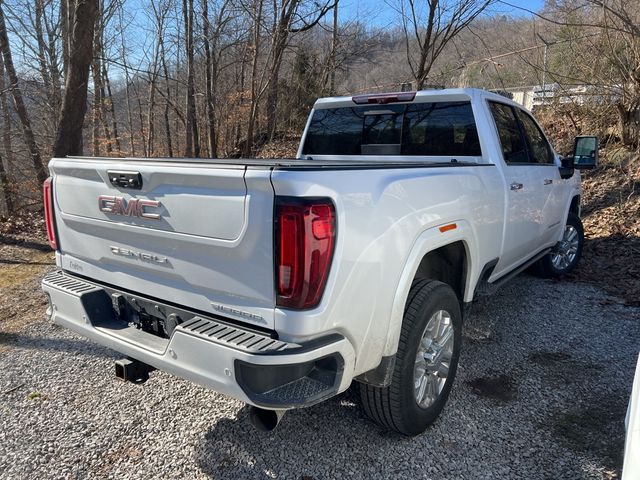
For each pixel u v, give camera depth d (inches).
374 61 650.2
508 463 106.0
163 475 104.9
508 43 490.9
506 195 150.7
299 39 627.2
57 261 130.3
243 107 693.9
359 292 90.7
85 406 132.3
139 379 107.7
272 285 84.7
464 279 133.6
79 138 390.6
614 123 409.7
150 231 100.0
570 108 446.6
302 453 110.0
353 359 92.0
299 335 83.7
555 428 117.9
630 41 340.5
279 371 83.4
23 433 121.0
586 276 234.4
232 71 745.6
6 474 106.9
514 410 125.6
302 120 735.1
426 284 112.6
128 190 102.6
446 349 120.5
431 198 111.1
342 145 181.2
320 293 84.1
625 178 352.5
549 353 157.3
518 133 175.6
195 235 92.4
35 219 390.3
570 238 232.4
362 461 107.0
